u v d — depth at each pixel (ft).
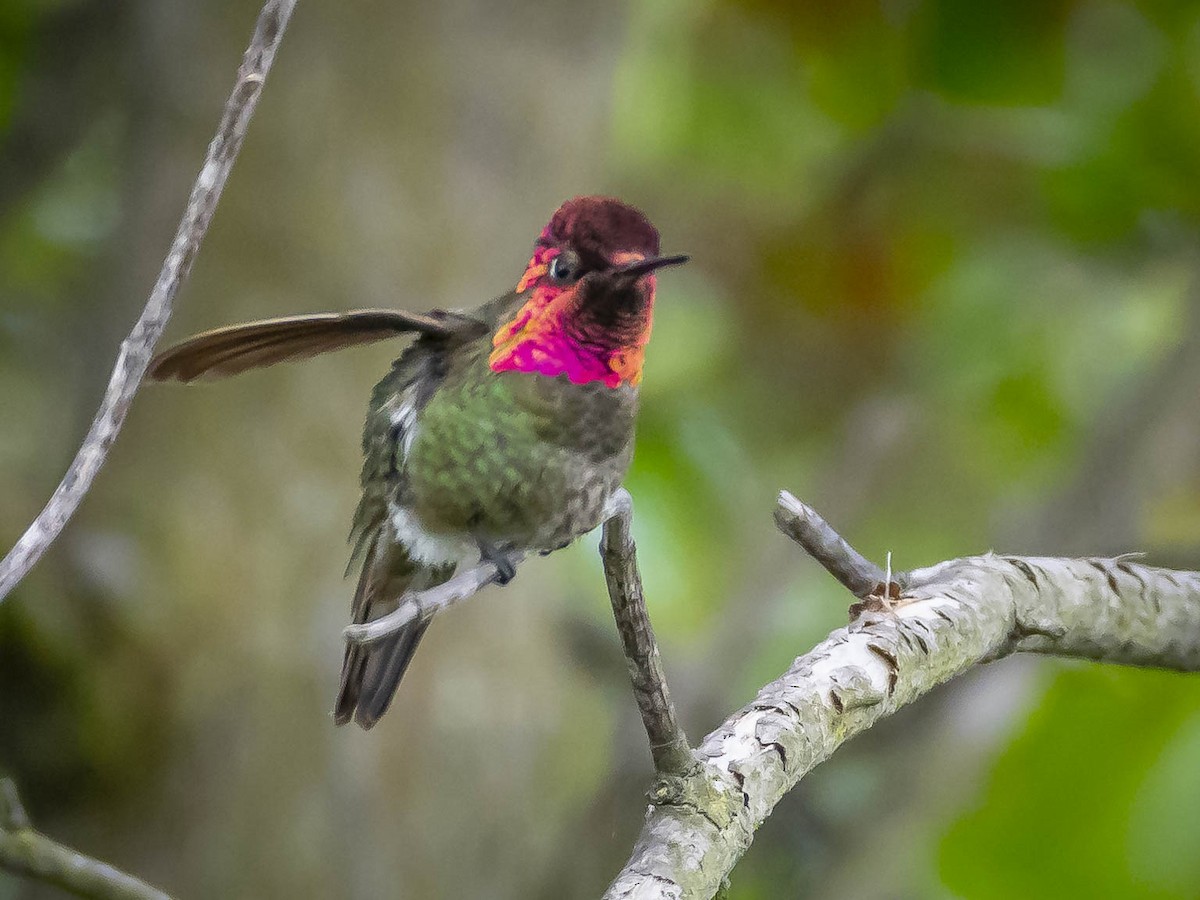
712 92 40.81
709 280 40.86
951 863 30.83
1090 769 30.17
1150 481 33.04
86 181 40.88
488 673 32.32
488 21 32.32
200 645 30.14
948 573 20.35
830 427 40.50
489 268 32.32
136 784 29.86
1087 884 30.14
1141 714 30.01
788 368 40.57
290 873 30.07
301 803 30.27
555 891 32.45
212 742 30.09
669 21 40.60
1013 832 30.58
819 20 37.37
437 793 31.40
